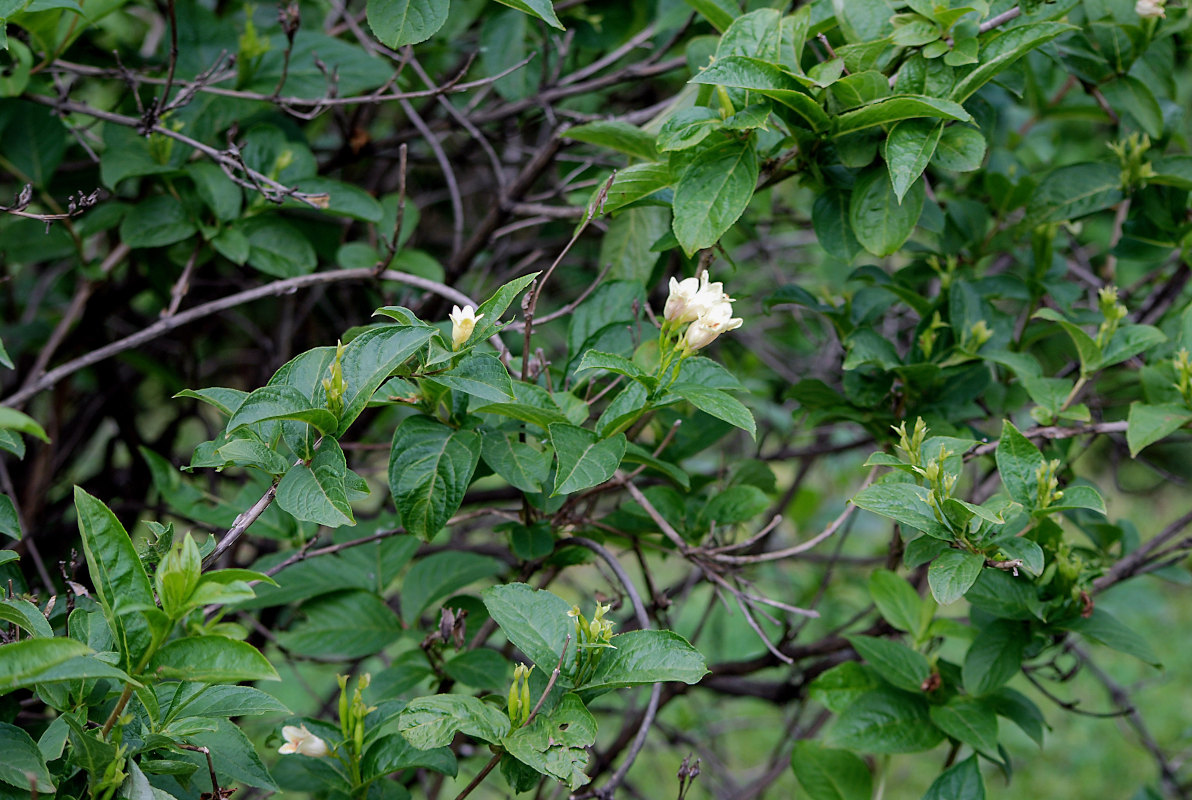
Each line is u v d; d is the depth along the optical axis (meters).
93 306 2.36
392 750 1.92
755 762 3.88
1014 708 2.04
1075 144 2.92
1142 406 1.99
